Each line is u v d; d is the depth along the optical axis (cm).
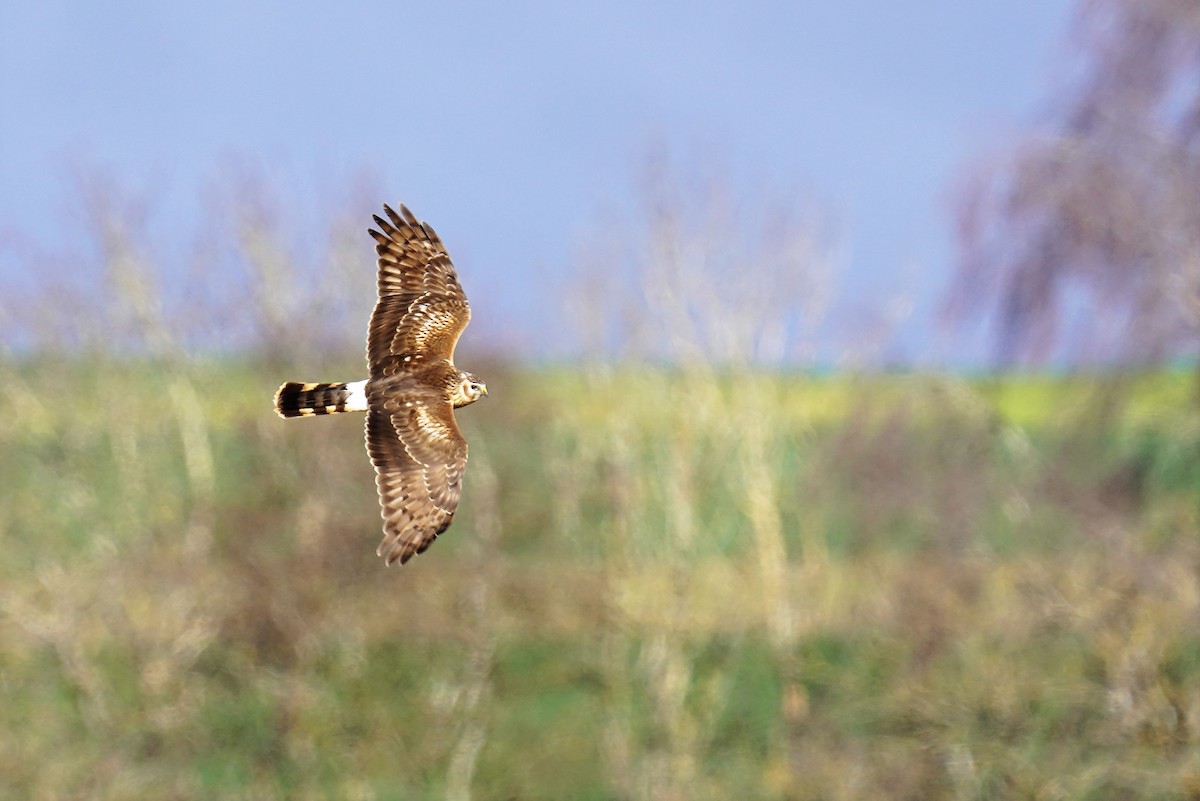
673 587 5753
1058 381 4750
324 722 5438
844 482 5431
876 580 5012
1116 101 4516
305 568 5612
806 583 5538
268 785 5350
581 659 5631
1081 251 4503
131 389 6556
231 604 5522
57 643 5194
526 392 6512
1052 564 4506
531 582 5775
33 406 6531
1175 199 4444
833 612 5378
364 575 5675
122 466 6341
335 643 5588
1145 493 4631
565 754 5484
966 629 4500
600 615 5669
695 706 5556
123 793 5028
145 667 5247
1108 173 4466
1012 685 4356
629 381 6525
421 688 5550
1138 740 4203
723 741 5466
